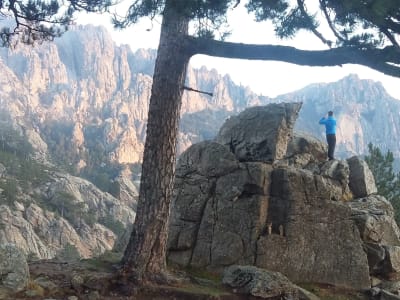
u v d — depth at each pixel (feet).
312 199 40.45
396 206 63.52
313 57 27.84
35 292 28.07
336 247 39.93
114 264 35.09
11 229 291.79
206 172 43.06
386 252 41.19
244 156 44.45
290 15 27.66
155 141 32.83
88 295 29.68
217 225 40.37
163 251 33.04
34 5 35.65
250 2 27.04
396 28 23.18
